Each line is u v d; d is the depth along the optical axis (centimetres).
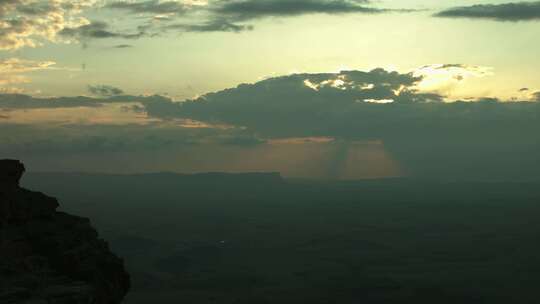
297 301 19862
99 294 4250
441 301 19575
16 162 5200
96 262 4562
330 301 19800
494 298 19775
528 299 19512
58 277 4147
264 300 19938
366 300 19838
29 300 3616
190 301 19488
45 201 5247
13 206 4828
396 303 19412
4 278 3947
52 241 4609
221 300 19812
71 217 5341
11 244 4416
